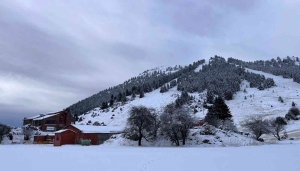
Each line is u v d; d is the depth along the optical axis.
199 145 51.84
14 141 74.75
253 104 143.75
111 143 57.91
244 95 170.88
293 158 26.03
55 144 60.22
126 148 44.31
